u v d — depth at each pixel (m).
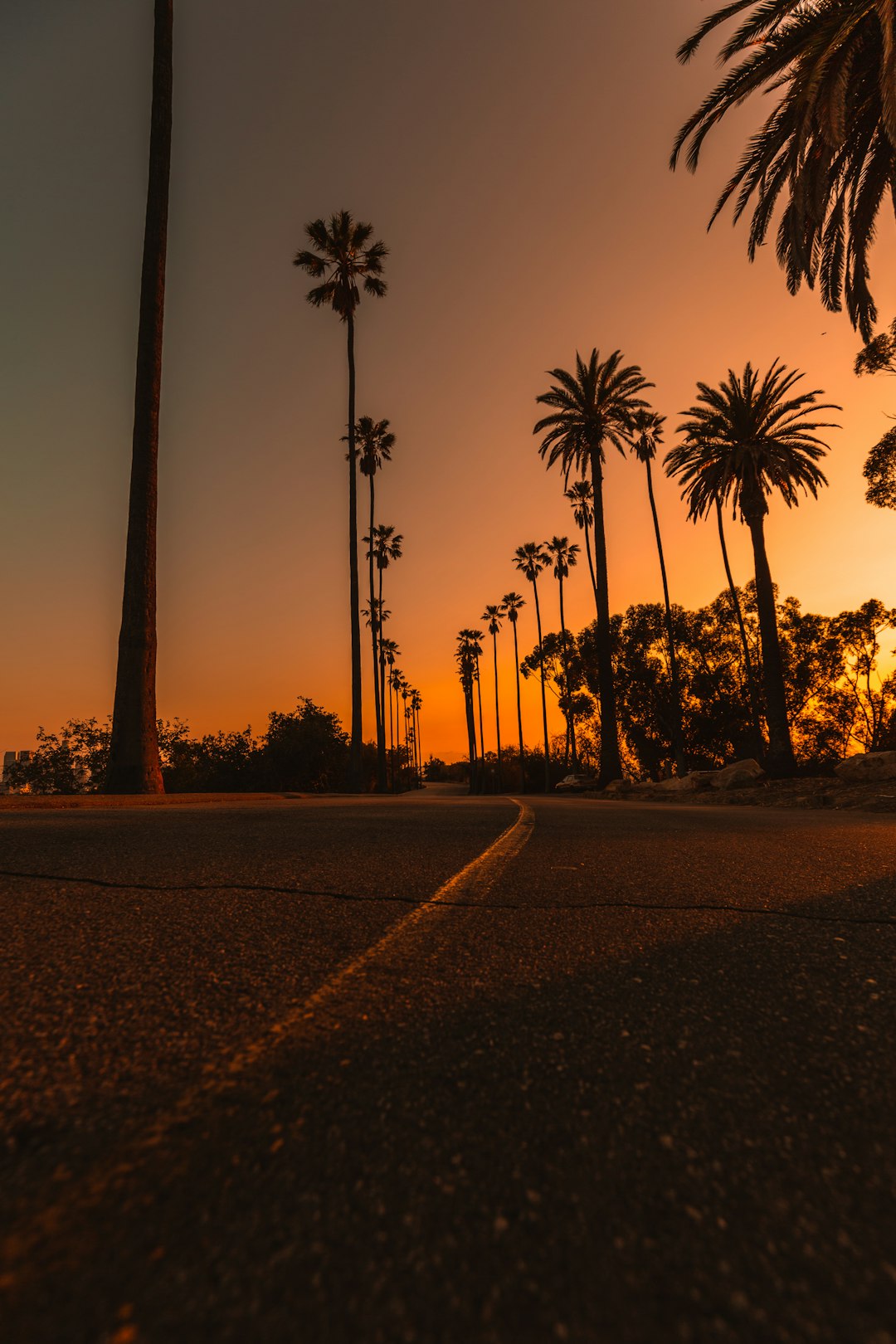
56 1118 0.77
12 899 2.04
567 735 55.81
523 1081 0.91
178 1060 0.95
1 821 4.70
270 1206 0.63
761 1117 0.83
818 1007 1.21
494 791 75.19
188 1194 0.64
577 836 4.10
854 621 36.47
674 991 1.29
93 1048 0.98
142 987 1.26
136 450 10.84
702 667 40.75
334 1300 0.52
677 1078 0.93
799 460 24.83
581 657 44.81
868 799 9.63
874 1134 0.79
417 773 112.56
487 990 1.28
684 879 2.55
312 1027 1.08
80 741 26.30
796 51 11.04
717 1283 0.55
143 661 10.40
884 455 20.98
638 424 30.00
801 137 10.89
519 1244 0.60
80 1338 0.46
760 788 16.39
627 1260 0.58
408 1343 0.48
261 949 1.53
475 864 2.83
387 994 1.25
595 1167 0.71
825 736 38.50
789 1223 0.62
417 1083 0.90
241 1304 0.51
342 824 4.64
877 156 12.52
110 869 2.56
